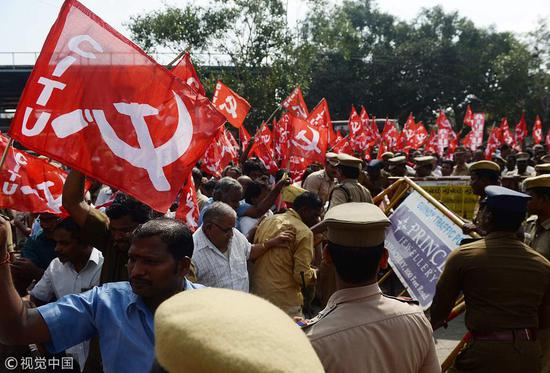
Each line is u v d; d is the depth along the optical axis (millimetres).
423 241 4027
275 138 8844
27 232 6531
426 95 46281
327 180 7473
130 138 2885
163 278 2014
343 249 2045
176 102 3041
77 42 2773
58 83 2711
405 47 47125
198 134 3094
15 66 32875
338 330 1962
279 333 671
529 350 2719
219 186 4895
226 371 631
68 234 3234
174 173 3012
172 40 24188
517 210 2818
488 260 2795
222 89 7773
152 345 1979
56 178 4203
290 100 8219
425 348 2062
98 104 2807
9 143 2574
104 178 2801
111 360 1977
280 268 4070
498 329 2736
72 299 2027
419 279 3928
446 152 17109
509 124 50531
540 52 48312
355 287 2064
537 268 2783
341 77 44812
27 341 1884
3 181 4059
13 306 1804
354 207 2148
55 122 2693
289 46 25156
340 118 46938
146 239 2020
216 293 753
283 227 4098
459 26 51188
